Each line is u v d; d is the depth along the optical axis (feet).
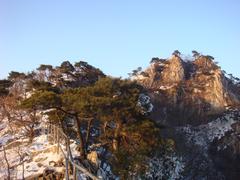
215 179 343.87
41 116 134.41
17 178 84.74
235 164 368.48
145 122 98.48
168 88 472.44
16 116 142.31
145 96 129.49
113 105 96.17
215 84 485.15
